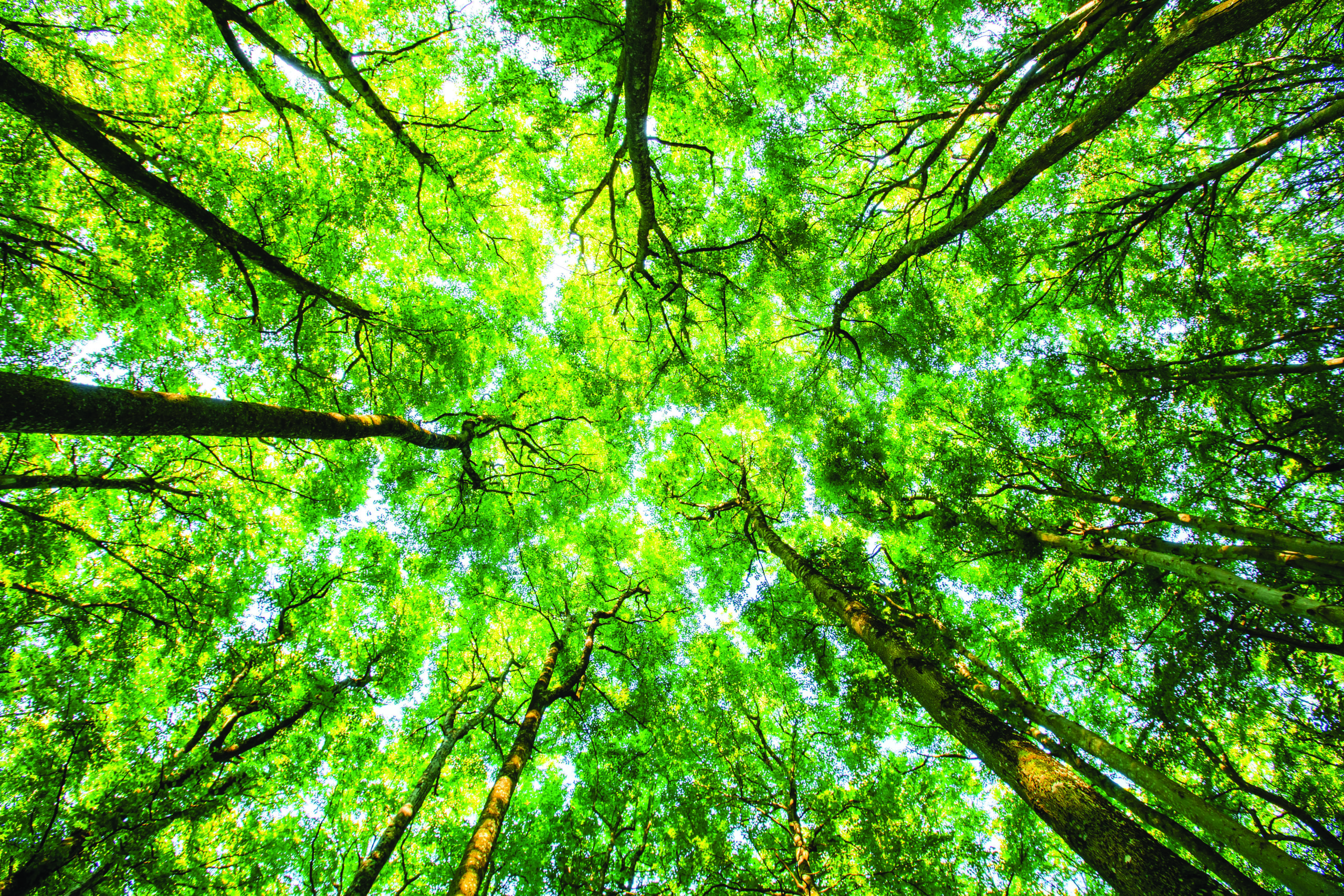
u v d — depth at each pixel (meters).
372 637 12.26
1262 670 8.42
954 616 11.87
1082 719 10.40
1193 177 7.72
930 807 11.27
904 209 9.52
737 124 9.16
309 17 5.73
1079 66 7.25
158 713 9.31
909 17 8.38
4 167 6.74
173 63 7.68
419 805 8.78
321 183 9.12
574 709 12.50
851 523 13.48
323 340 10.10
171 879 7.30
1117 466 9.26
